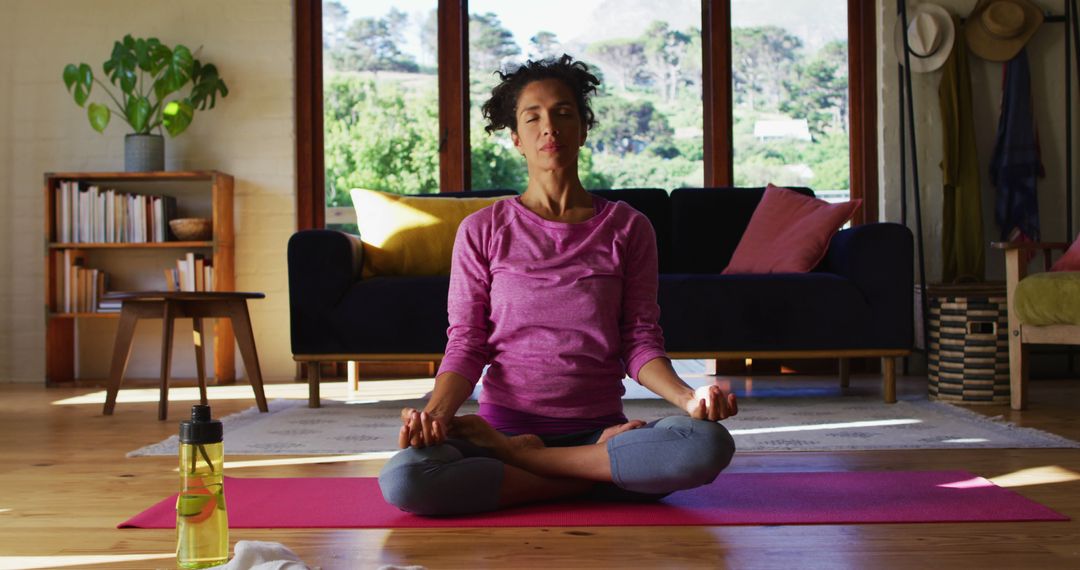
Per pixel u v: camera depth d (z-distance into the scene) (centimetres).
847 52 507
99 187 511
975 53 485
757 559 152
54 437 306
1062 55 488
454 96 512
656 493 182
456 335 191
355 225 517
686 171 509
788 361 496
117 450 279
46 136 520
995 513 180
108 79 520
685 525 174
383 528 175
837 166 508
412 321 372
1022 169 482
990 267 492
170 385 481
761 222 421
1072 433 290
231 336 502
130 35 500
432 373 509
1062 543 160
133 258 514
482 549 159
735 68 507
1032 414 335
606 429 183
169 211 502
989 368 362
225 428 318
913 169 483
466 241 194
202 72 502
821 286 367
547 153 191
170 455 269
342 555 157
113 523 185
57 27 520
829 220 403
